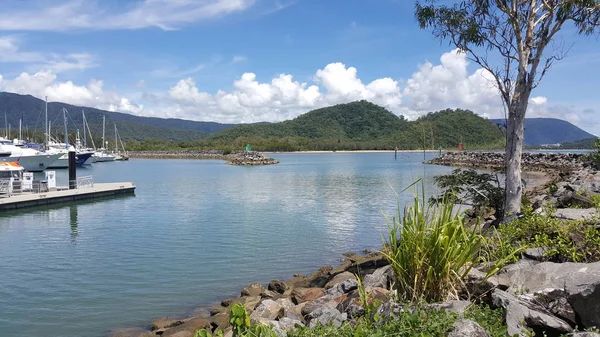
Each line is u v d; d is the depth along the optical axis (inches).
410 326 180.2
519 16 468.4
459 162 2864.2
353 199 1264.8
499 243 312.2
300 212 1025.5
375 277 345.4
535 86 462.0
